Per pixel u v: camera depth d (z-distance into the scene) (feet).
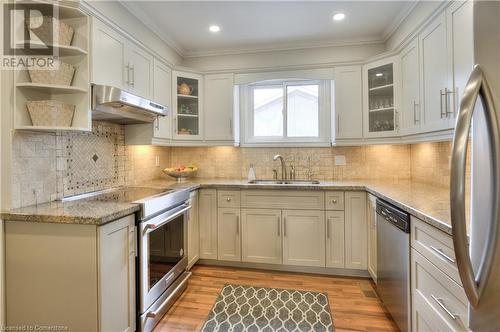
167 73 9.44
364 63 9.10
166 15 7.88
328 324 6.13
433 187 7.83
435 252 4.21
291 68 9.75
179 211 7.33
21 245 4.78
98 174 7.43
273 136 11.15
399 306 5.49
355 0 7.22
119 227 5.10
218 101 10.24
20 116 5.04
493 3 2.28
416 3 7.11
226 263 9.34
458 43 5.41
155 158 10.46
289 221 8.71
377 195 7.06
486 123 2.34
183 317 6.44
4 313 4.81
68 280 4.65
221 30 8.84
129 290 5.38
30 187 5.34
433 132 6.44
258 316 6.46
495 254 2.28
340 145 9.46
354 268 8.35
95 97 5.68
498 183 2.24
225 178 11.05
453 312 3.70
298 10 7.66
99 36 6.22
